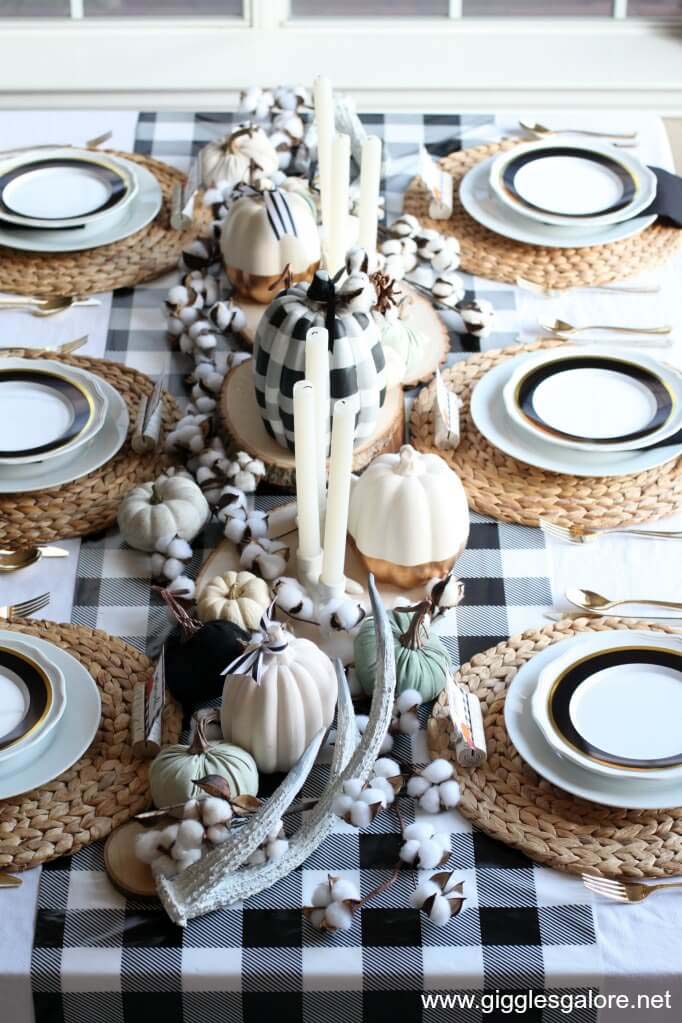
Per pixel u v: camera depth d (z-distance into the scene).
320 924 1.03
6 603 1.30
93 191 1.75
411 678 1.18
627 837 1.09
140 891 1.05
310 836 1.05
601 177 1.78
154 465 1.44
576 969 1.02
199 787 1.06
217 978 1.02
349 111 1.78
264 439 1.44
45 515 1.37
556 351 1.51
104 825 1.10
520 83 2.52
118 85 2.50
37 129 1.97
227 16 2.56
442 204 1.75
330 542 1.20
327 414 1.27
